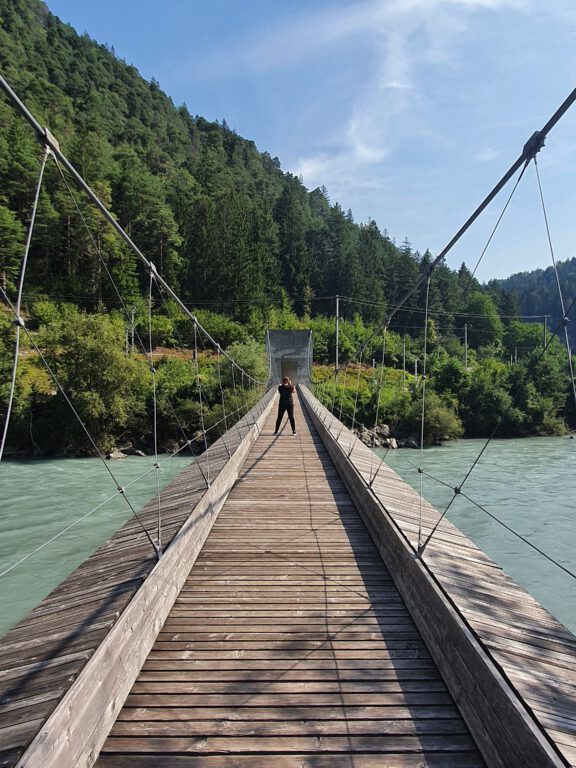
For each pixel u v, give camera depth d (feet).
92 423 70.49
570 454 72.54
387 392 91.61
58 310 109.19
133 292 129.80
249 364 92.58
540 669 6.03
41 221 117.29
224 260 172.86
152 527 12.00
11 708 5.15
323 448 29.14
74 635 6.69
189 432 79.92
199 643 8.54
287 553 13.01
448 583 8.51
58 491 46.09
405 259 225.56
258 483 20.93
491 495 44.70
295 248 214.69
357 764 5.86
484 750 5.89
